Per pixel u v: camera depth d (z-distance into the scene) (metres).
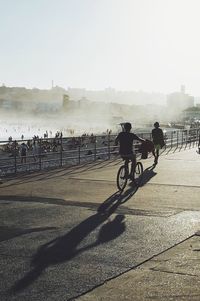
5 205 10.87
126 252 7.00
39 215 9.77
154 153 20.36
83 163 21.09
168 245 7.41
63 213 9.99
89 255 6.84
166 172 17.53
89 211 10.23
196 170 18.22
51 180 15.20
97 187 13.75
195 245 7.40
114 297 5.16
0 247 7.25
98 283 5.63
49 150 38.34
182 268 6.22
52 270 6.13
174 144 35.03
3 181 14.92
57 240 7.70
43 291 5.35
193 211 10.27
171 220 9.31
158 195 12.40
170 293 5.29
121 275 5.94
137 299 5.10
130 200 11.64
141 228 8.60
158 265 6.35
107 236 7.99
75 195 12.33
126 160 13.33
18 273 5.99
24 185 14.06
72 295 5.23
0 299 5.09
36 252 6.98
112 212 10.12
